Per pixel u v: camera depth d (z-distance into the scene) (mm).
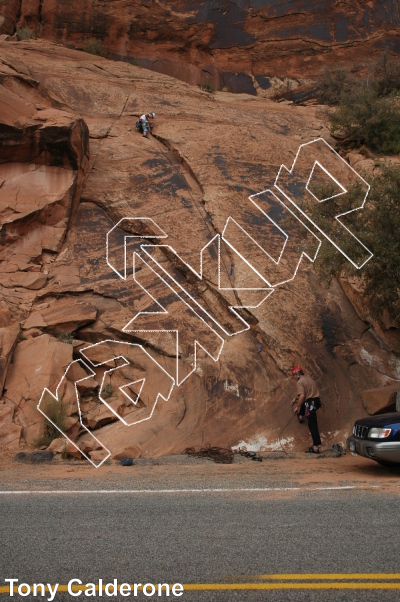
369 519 4969
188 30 28609
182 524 4812
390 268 10359
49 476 7371
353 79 25797
